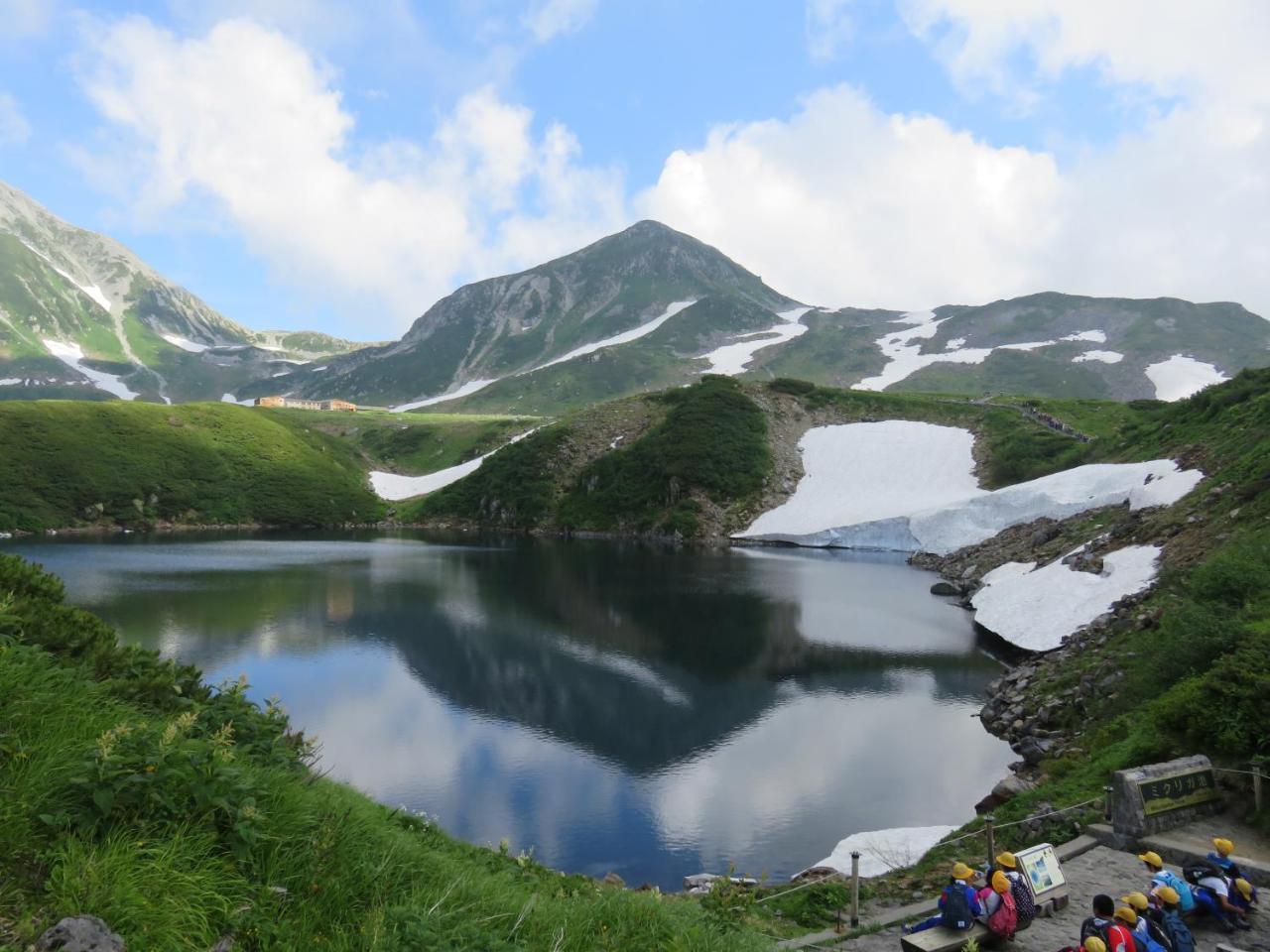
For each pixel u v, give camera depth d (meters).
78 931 4.57
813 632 47.97
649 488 121.81
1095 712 24.42
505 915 7.21
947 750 27.94
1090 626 34.78
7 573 12.45
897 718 31.86
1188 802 12.64
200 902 5.52
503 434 173.12
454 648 42.78
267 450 142.75
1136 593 34.62
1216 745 13.74
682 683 37.00
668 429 130.88
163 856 5.61
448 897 7.11
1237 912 9.28
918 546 87.88
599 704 33.78
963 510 84.88
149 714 9.01
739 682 37.25
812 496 113.00
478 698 34.22
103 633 11.70
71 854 5.29
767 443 125.69
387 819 11.96
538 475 135.00
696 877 18.88
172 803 6.12
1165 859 11.58
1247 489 36.31
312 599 55.94
